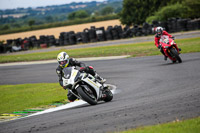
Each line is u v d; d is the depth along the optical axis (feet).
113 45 401.29
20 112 105.81
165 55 178.81
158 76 142.00
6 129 77.00
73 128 66.90
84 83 94.58
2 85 192.95
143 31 502.79
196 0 573.33
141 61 215.72
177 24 476.13
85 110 87.56
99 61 255.50
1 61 365.61
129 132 55.36
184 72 140.46
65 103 113.50
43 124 75.82
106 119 70.95
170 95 92.68
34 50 540.52
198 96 84.12
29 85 176.04
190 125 54.60
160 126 56.49
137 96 100.83
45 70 242.99
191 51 225.97
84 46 460.96
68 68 94.73
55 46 571.28
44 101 120.26
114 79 156.04
